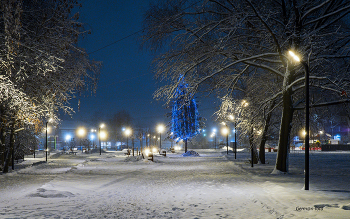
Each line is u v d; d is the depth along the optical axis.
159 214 10.55
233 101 26.47
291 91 23.83
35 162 39.25
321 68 23.19
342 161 39.78
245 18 20.62
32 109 20.36
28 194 14.78
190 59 23.61
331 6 22.83
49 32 17.56
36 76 18.73
